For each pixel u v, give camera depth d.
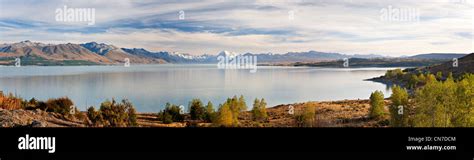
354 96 62.62
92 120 17.05
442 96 20.77
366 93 69.19
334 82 97.12
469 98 20.08
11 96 19.56
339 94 66.62
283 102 52.22
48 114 17.58
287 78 106.06
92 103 47.50
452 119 20.64
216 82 86.75
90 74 115.81
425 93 21.30
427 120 20.89
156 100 51.03
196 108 28.75
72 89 67.69
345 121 26.67
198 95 59.06
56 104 19.55
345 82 98.00
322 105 42.69
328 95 64.25
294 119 27.56
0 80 79.19
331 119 27.17
